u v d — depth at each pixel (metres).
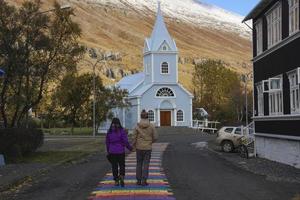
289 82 24.14
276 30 26.69
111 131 15.86
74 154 30.20
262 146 29.48
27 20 29.31
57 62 31.56
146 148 15.88
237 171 21.17
